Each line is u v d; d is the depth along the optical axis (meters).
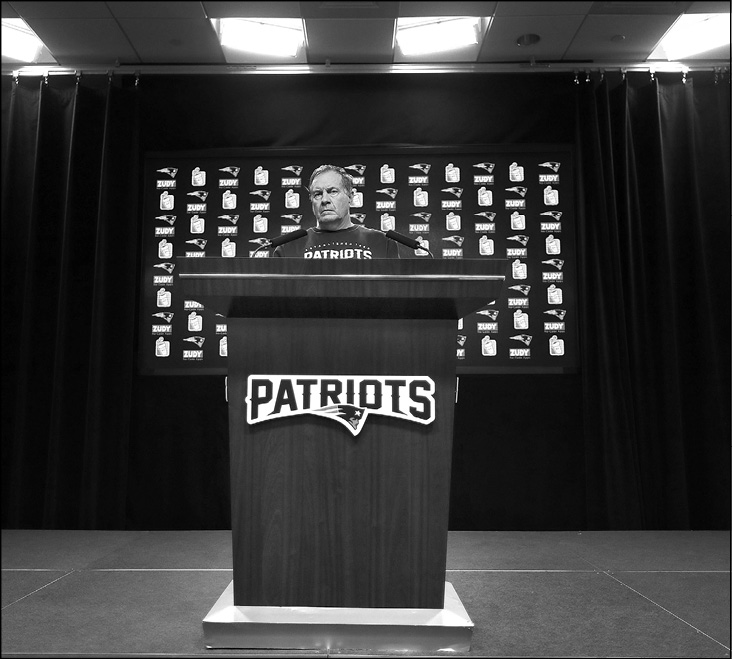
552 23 3.51
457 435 3.63
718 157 3.81
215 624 1.58
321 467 1.57
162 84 3.88
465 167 3.79
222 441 3.62
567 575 2.51
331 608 1.56
